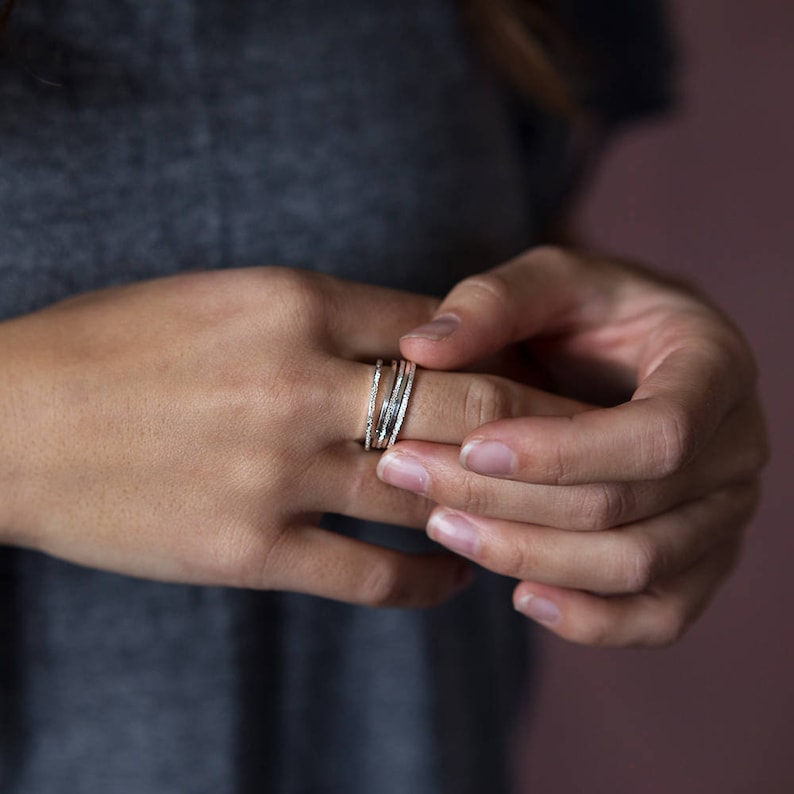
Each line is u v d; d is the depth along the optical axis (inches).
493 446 10.7
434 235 14.0
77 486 11.2
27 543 11.6
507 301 11.9
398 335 11.7
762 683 31.6
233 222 13.0
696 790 32.2
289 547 11.6
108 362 11.0
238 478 11.2
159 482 11.2
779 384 30.9
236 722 13.7
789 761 31.7
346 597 12.0
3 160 12.0
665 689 31.8
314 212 13.4
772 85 29.0
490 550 11.6
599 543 11.6
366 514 11.7
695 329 12.4
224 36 12.9
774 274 30.4
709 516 12.2
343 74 13.5
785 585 31.3
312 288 11.2
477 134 14.5
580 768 32.2
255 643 13.7
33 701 13.2
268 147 13.1
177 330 11.1
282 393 11.0
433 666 14.6
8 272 12.3
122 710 13.4
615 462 10.9
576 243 19.4
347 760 14.8
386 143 13.7
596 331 13.3
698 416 11.1
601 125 19.1
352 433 11.3
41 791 13.5
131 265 12.7
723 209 30.5
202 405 11.0
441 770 14.9
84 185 12.4
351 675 14.5
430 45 14.2
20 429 11.0
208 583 11.8
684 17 28.8
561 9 17.4
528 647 17.3
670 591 12.5
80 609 13.0
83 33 12.2
